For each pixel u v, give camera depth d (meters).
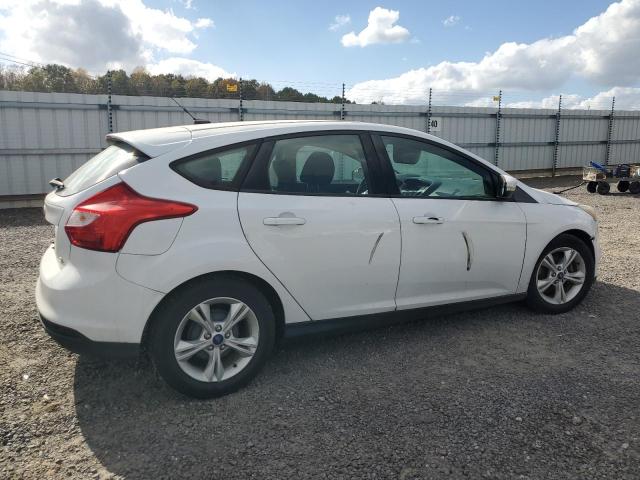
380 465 2.48
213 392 3.06
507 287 4.18
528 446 2.61
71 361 3.56
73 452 2.58
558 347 3.82
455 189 3.96
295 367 3.51
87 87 15.12
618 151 22.20
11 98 11.76
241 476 2.41
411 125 17.61
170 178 2.96
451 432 2.74
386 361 3.60
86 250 2.80
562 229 4.35
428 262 3.72
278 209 3.18
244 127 3.35
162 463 2.50
